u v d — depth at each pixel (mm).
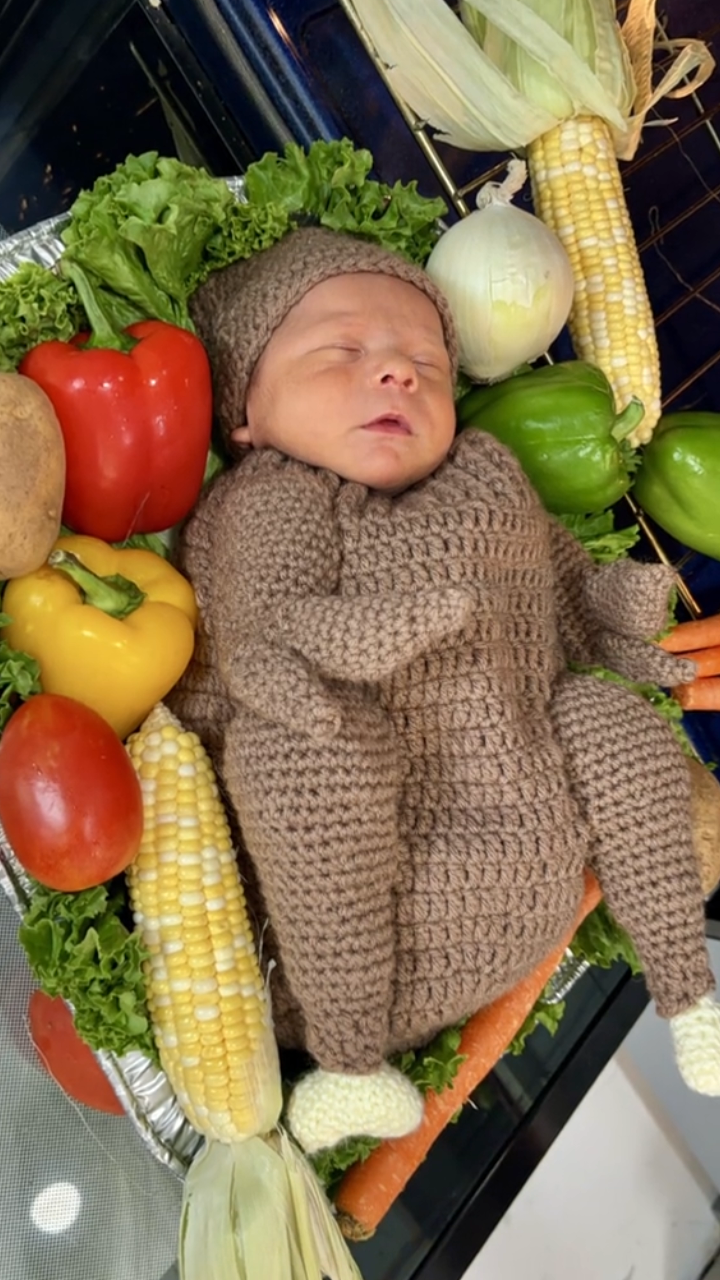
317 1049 802
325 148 1039
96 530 898
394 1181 985
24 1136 960
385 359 873
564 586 1036
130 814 774
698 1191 1463
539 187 1202
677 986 881
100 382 825
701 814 1105
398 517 871
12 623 819
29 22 1179
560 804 869
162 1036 837
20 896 831
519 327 1050
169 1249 994
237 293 954
